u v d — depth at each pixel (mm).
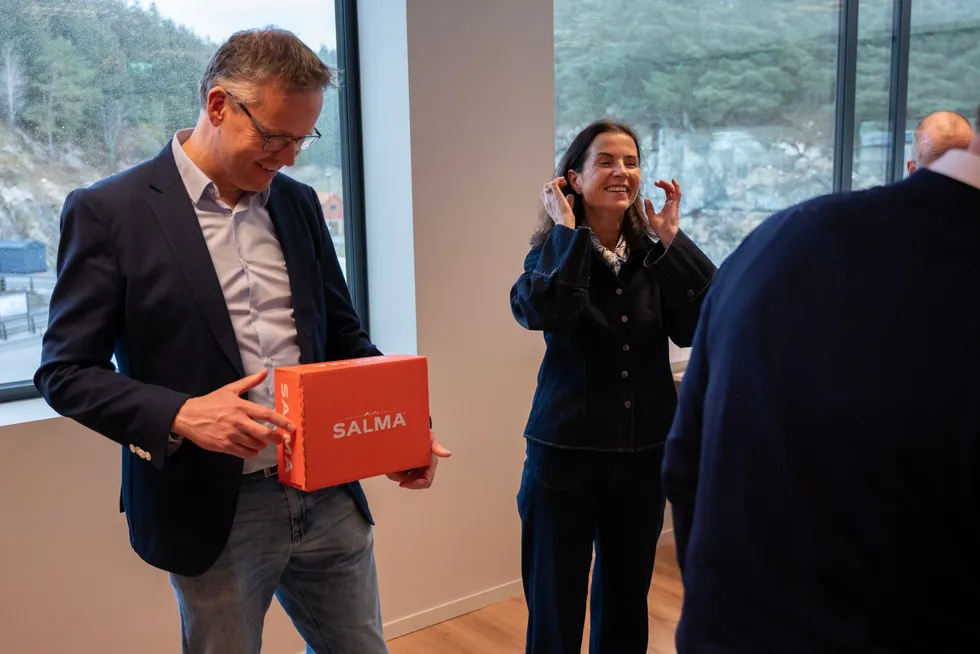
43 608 2125
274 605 2488
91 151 2404
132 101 2457
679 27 3500
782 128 3910
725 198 3775
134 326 1380
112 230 1362
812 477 678
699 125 3639
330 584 1611
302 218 1609
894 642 669
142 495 1427
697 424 831
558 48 3174
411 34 2559
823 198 778
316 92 1383
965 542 639
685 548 851
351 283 2877
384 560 2693
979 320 643
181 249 1396
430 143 2635
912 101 4262
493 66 2742
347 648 1630
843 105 4055
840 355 678
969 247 671
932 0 4238
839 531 668
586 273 1902
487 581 2947
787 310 717
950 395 632
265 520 1474
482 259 2791
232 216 1475
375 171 2766
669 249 1933
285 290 1529
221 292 1424
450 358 2756
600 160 1998
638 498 1971
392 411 1433
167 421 1282
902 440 641
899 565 656
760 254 768
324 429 1354
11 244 2295
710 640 719
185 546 1401
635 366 1957
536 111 2865
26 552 2092
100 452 2180
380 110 2703
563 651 1987
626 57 3369
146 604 2279
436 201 2668
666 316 2004
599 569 2062
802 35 3900
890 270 687
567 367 1980
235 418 1272
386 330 2812
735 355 736
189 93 2557
